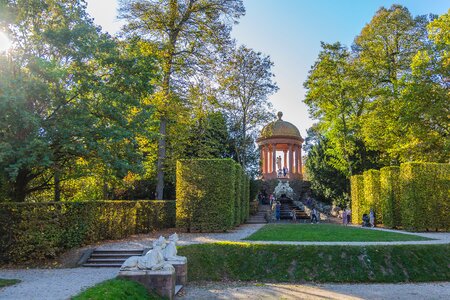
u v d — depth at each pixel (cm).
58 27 1833
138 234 2414
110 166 1819
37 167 1819
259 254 1697
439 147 3106
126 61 1944
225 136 4503
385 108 3388
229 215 2373
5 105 1444
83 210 1931
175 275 1437
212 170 2412
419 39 3753
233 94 3853
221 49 3073
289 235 2112
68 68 1830
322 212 4462
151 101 2730
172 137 3256
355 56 4141
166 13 2909
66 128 1638
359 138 4150
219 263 1669
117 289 1089
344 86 3759
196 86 3033
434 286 1470
